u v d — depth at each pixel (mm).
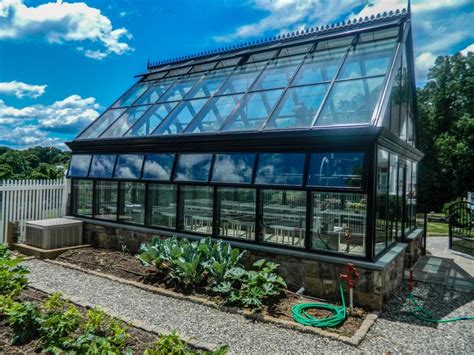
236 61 9664
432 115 28797
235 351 3883
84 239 9195
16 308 3916
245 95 7707
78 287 6000
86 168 9516
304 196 5875
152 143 8008
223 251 6074
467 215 12367
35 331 3824
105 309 4988
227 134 6688
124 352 3568
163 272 6449
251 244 6426
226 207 6859
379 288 5141
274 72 8180
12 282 5242
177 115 8523
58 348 3387
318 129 5609
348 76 6738
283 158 6094
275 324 4594
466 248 10398
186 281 5902
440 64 29328
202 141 7105
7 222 9039
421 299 5961
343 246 5516
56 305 4430
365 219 5324
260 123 6684
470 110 27250
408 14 7555
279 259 6109
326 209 5695
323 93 6609
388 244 6406
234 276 5547
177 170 7570
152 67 12016
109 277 6508
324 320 4613
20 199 9336
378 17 7973
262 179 6270
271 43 9648
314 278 5727
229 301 5180
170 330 4348
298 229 5953
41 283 6156
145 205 8172
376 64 6688
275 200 6215
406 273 7680
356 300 5328
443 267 8336
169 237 7539
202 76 9898
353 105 5957
